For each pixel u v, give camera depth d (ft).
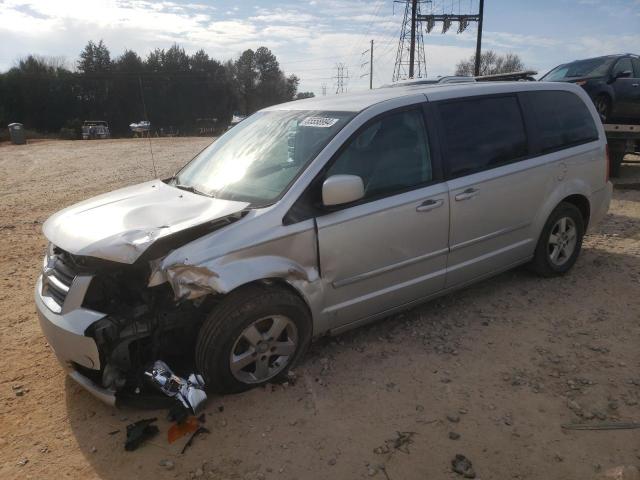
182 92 235.81
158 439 10.34
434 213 13.29
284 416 10.82
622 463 9.35
